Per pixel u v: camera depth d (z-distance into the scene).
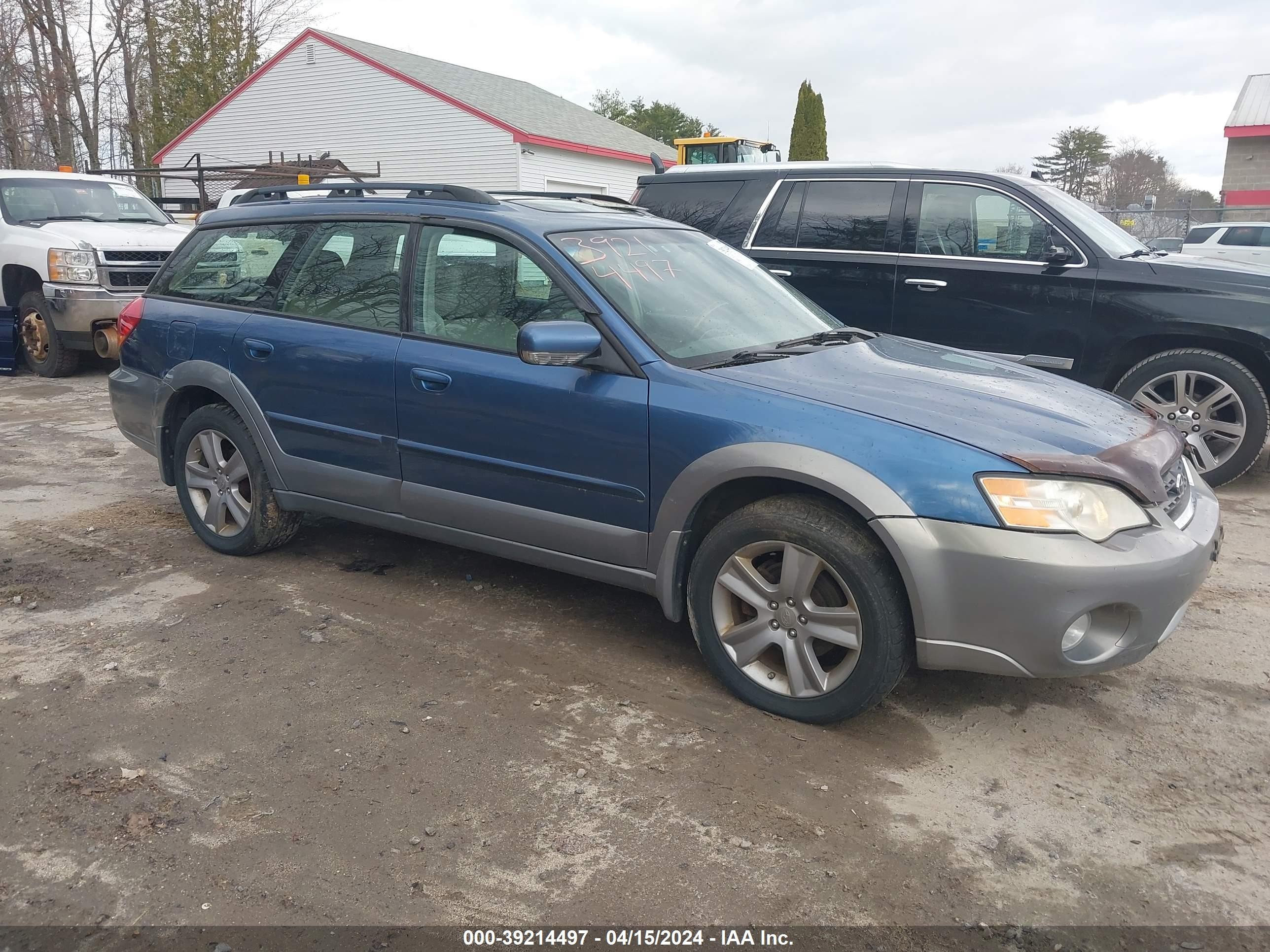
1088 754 3.06
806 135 33.62
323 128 26.61
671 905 2.35
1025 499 2.82
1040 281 6.17
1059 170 75.44
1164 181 63.84
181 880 2.42
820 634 3.10
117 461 6.62
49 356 9.88
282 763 2.93
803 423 3.08
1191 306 5.80
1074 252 6.12
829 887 2.43
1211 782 2.91
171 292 4.83
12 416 8.09
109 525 5.20
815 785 2.86
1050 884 2.45
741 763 2.96
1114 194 64.94
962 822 2.70
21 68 32.62
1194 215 28.72
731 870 2.48
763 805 2.75
